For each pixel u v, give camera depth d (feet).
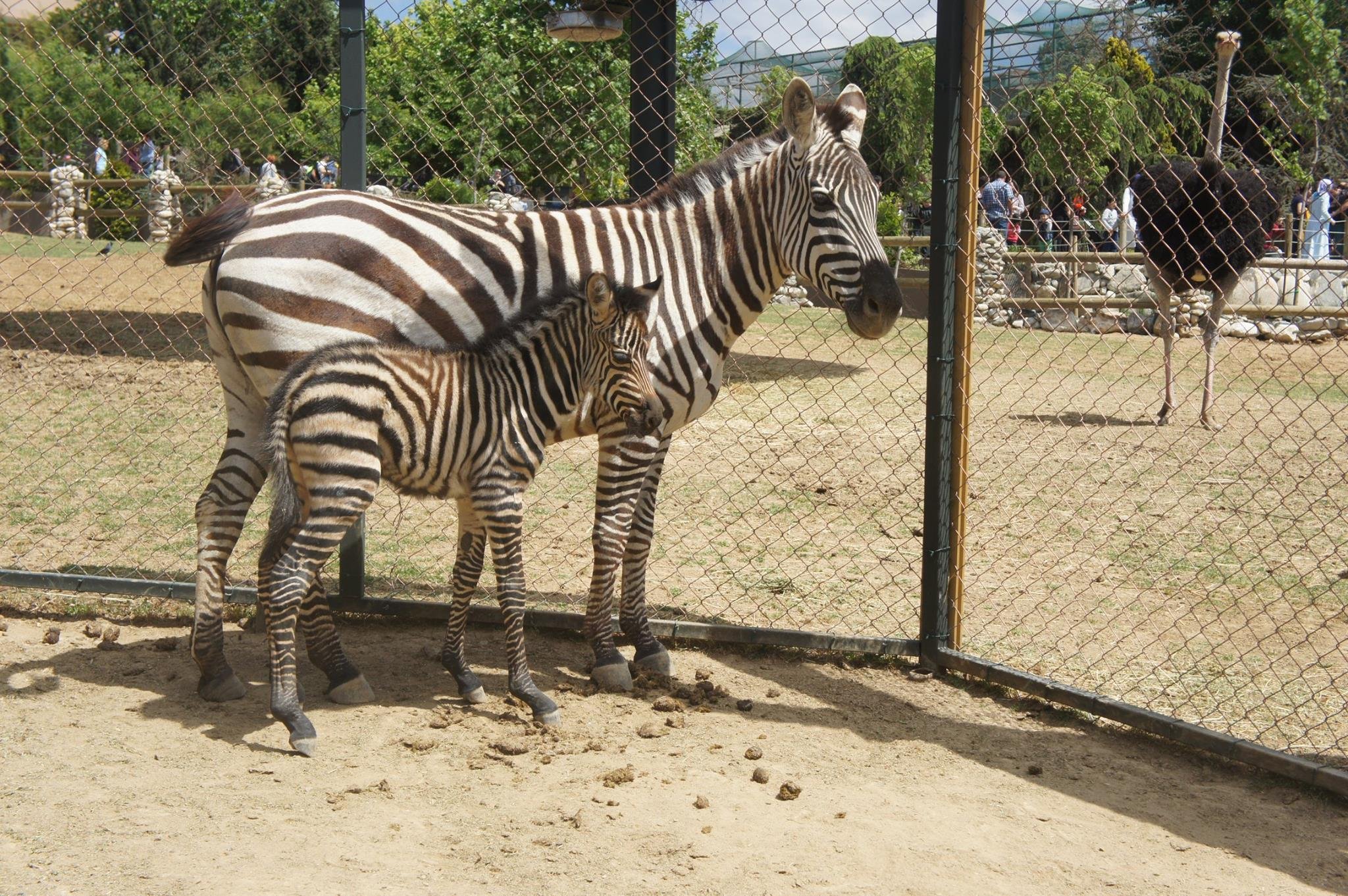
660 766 12.10
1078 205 36.65
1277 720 13.61
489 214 14.16
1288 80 22.34
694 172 15.14
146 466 23.89
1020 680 14.20
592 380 13.38
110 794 10.84
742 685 14.80
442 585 18.08
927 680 15.16
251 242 12.76
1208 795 11.98
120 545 19.03
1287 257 29.04
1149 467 26.68
